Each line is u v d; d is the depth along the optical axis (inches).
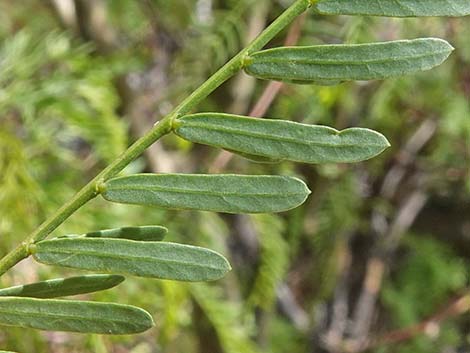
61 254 3.1
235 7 8.4
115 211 7.1
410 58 2.9
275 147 3.0
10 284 6.0
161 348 7.5
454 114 9.7
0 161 6.9
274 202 2.9
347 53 2.9
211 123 3.0
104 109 7.9
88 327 3.0
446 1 2.9
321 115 9.1
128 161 3.0
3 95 7.6
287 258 9.7
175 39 9.5
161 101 9.0
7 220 6.6
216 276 3.0
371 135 2.9
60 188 7.2
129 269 3.0
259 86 8.7
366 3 2.9
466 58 9.1
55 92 7.7
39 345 6.1
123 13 9.8
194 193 3.0
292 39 7.5
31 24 9.9
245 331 8.7
